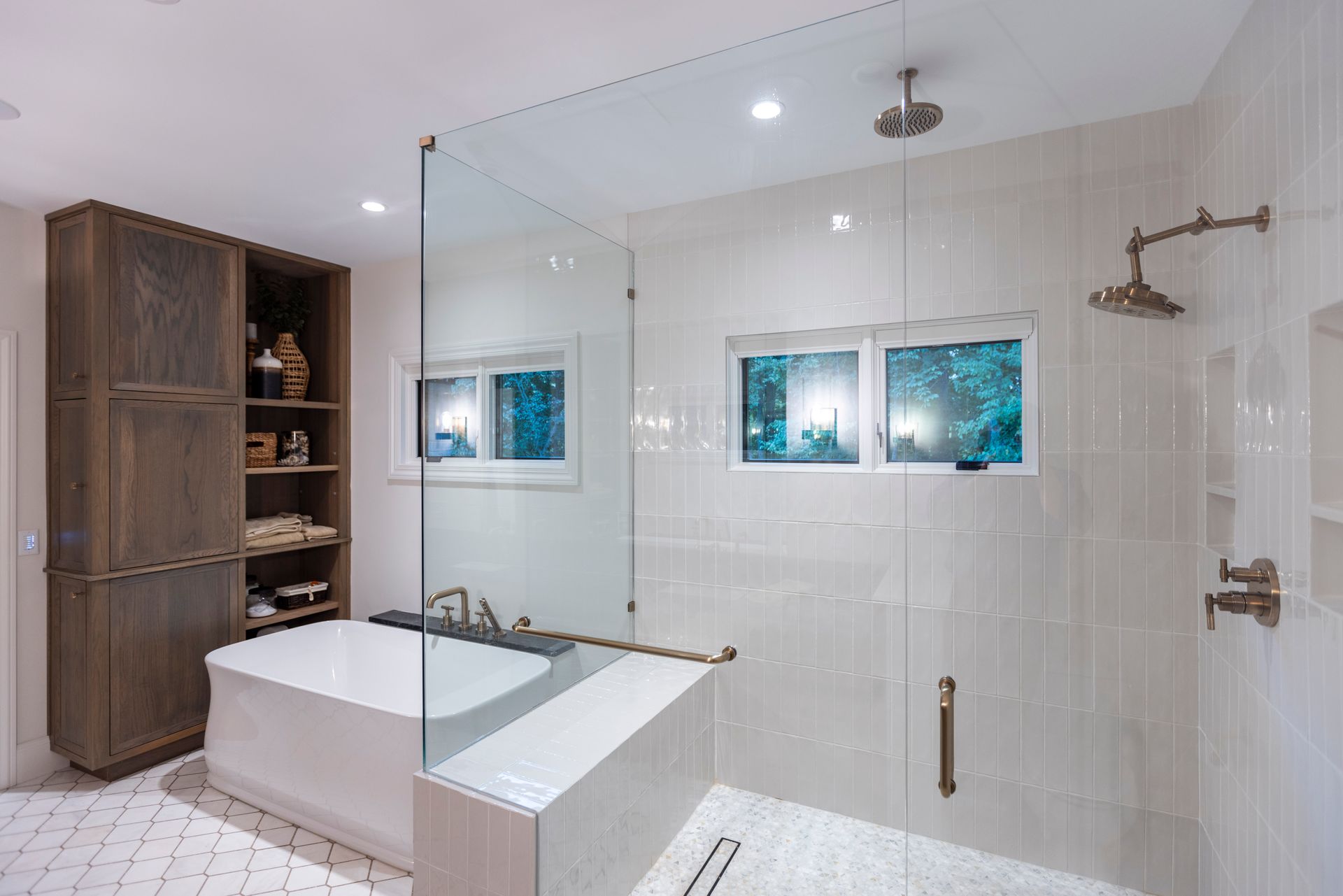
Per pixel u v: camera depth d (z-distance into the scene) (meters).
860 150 1.58
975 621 1.53
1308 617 1.13
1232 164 1.34
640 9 1.57
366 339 3.81
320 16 1.59
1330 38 1.03
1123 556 1.44
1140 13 1.34
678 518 1.80
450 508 2.16
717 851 1.66
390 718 2.25
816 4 1.56
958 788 1.54
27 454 2.84
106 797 2.70
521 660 1.98
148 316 2.91
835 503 1.63
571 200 1.90
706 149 1.72
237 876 2.20
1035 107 1.46
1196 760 1.39
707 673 1.75
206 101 1.99
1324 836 1.07
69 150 2.30
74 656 2.79
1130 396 1.43
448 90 1.95
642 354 1.84
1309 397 1.12
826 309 1.63
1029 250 1.48
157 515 2.93
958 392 1.54
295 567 3.91
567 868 1.76
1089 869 1.46
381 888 2.13
